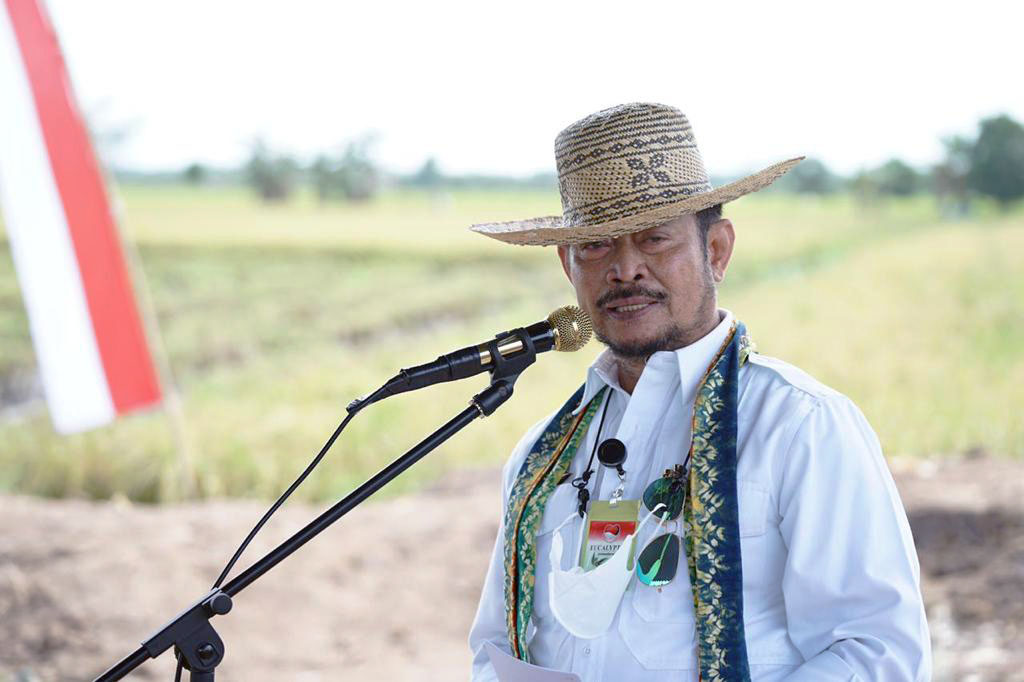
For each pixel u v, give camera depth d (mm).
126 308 13516
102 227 13352
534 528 3713
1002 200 100438
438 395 22156
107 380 13273
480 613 4070
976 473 12602
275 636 10086
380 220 84250
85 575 10734
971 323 30016
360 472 17500
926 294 38281
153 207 89938
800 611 3209
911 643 3094
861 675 3037
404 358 29875
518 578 3697
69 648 9672
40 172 12984
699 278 3551
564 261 3963
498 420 19766
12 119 12828
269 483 16516
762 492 3289
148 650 3297
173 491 16094
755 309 35344
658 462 3572
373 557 11828
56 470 17125
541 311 40781
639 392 3639
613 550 3488
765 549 3279
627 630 3352
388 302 46625
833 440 3254
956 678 7969
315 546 12055
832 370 21984
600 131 3523
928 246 60656
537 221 4254
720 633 3172
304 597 10781
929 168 107500
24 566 10914
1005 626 8789
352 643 9984
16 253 12844
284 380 26469
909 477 12672
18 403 28828
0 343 35781
